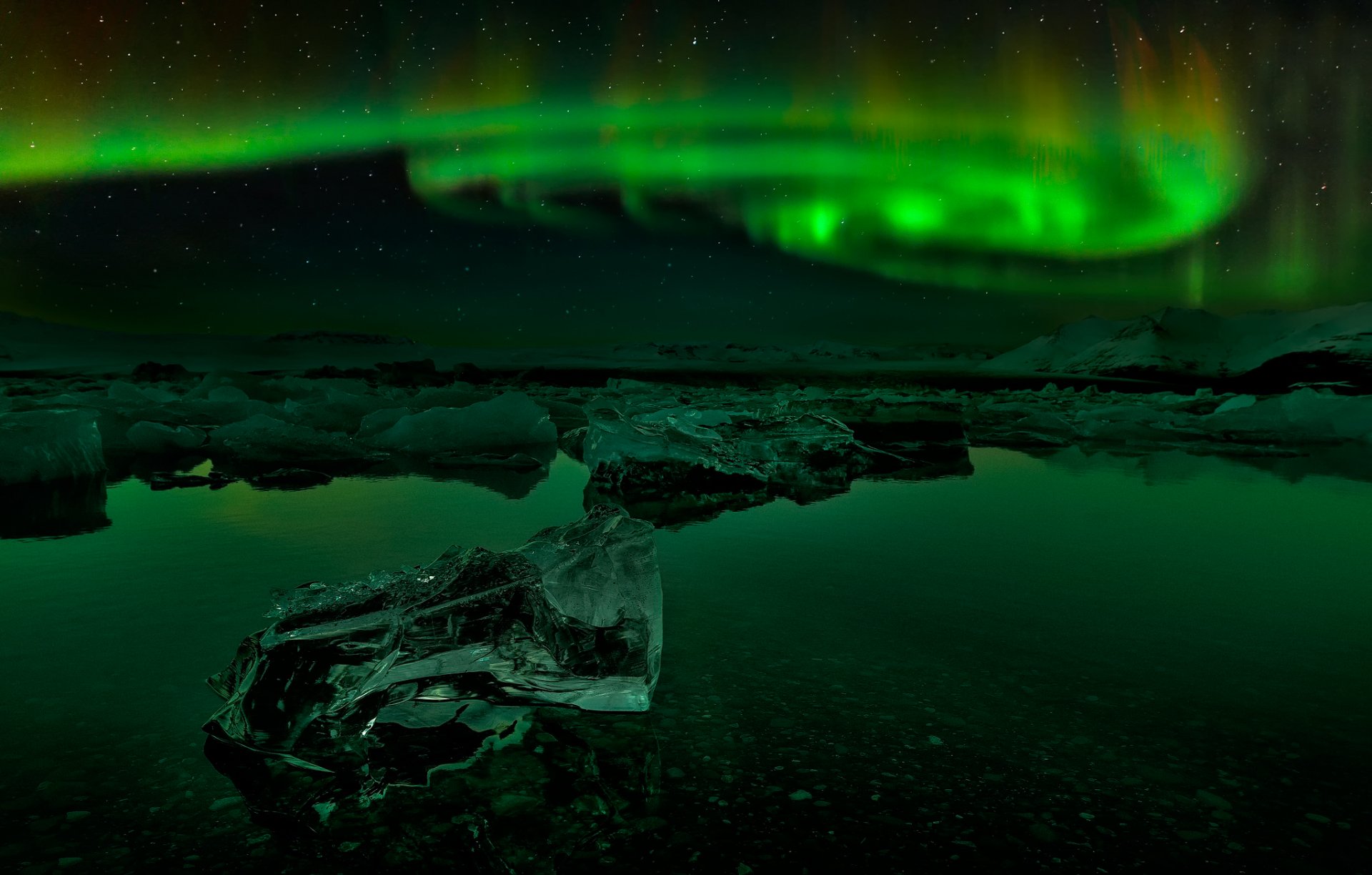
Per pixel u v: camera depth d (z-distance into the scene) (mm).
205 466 5496
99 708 1576
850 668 1792
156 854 1107
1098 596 2387
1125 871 1072
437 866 1083
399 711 1569
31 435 4719
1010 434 8430
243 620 2127
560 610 1740
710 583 2527
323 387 11008
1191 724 1515
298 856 1106
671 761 1368
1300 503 4156
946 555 2922
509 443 6871
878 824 1181
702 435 5113
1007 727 1500
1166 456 6547
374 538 3172
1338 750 1411
